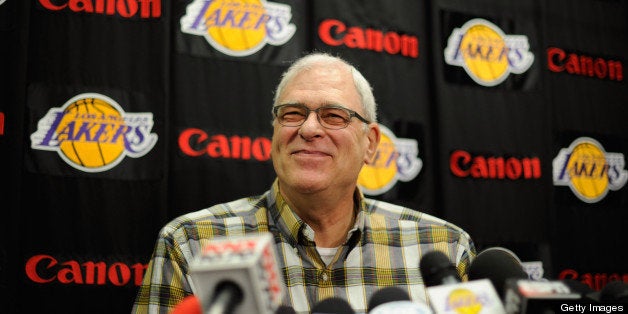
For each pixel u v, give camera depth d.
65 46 2.21
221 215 1.57
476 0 2.81
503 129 2.74
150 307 1.38
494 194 2.66
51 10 2.22
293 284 1.43
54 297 2.07
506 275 1.00
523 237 2.67
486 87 2.75
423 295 1.49
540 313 0.73
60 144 2.15
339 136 1.45
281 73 2.43
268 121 2.38
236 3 2.41
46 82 2.18
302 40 2.49
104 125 2.21
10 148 2.09
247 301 0.62
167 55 2.30
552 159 2.80
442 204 2.58
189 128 2.29
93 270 2.12
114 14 2.28
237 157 2.32
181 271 1.41
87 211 2.15
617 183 2.94
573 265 2.78
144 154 2.23
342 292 1.45
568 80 2.94
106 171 2.19
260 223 1.54
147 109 2.26
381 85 2.58
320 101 1.46
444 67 2.70
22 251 2.06
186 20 2.35
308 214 1.50
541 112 2.81
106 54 2.25
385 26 2.63
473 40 2.76
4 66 2.13
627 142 3.00
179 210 2.23
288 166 1.45
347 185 1.49
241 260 0.63
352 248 1.52
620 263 2.86
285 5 2.47
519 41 2.85
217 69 2.36
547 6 2.96
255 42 2.41
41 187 2.12
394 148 2.56
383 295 0.87
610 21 3.08
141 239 2.18
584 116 2.93
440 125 2.63
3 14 2.16
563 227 2.79
